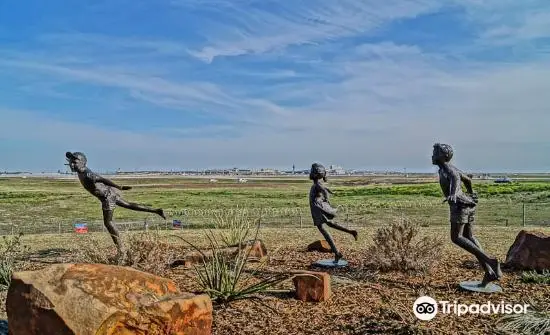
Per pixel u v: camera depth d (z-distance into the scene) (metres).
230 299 6.99
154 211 10.41
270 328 5.89
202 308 4.85
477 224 21.22
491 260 7.50
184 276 8.66
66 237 15.16
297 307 6.72
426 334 5.50
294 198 45.41
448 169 7.62
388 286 8.00
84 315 4.15
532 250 9.20
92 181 9.96
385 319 5.98
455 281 8.30
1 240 14.48
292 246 12.72
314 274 7.06
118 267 4.82
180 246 12.27
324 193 10.02
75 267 4.66
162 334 4.46
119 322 4.22
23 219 26.94
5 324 5.67
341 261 10.04
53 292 4.31
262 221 22.45
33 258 10.98
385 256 9.16
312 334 5.67
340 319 6.16
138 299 4.48
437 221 22.81
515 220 23.42
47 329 4.19
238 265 7.92
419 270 8.86
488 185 55.50
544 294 7.37
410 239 9.22
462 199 7.52
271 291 7.51
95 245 9.38
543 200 36.75
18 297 4.41
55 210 33.28
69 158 9.94
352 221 22.66
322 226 10.00
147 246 9.02
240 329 5.87
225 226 16.11
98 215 29.89
